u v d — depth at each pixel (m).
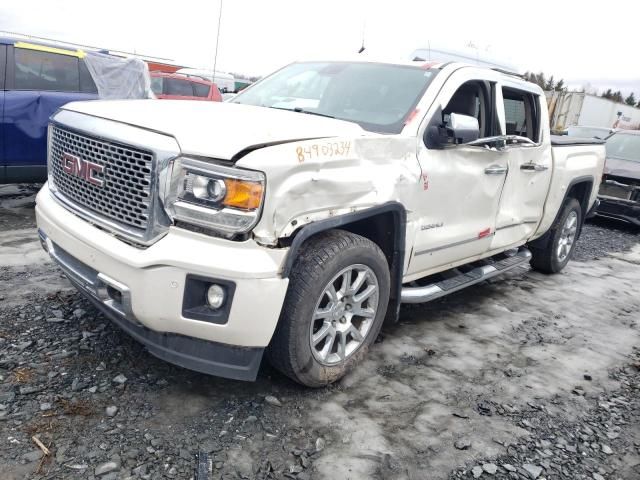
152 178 2.43
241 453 2.47
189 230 2.42
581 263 6.89
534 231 5.26
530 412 3.12
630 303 5.46
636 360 4.05
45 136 6.45
